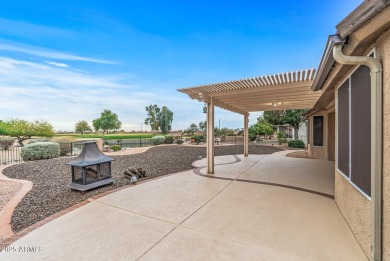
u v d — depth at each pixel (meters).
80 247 2.74
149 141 22.89
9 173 7.52
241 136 26.19
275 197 4.79
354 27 2.07
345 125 3.51
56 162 9.55
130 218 3.66
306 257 2.53
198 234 3.09
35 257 2.51
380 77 2.16
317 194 5.00
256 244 2.82
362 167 2.66
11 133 18.19
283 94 6.82
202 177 6.89
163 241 2.90
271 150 15.68
